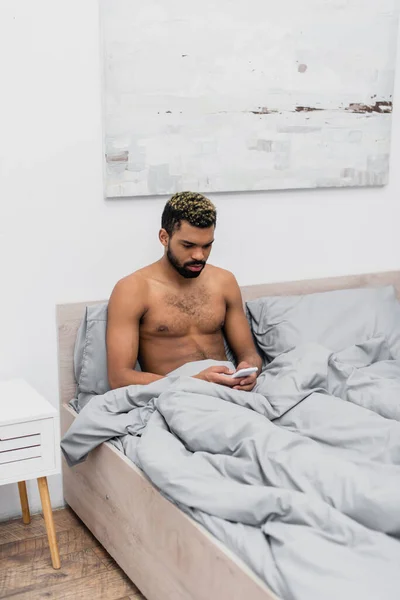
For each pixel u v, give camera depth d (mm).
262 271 2523
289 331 2305
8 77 2016
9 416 1830
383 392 1901
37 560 1994
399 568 1229
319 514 1358
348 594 1176
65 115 2105
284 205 2516
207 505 1484
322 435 1718
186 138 2273
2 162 2047
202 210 2002
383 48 2551
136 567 1808
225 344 2326
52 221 2145
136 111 2186
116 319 2074
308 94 2445
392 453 1616
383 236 2756
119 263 2268
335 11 2434
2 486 2195
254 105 2357
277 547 1344
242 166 2383
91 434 1899
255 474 1565
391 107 2621
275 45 2352
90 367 2164
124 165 2199
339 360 2115
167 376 1965
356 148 2582
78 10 2070
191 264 2047
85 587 1871
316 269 2631
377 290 2529
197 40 2229
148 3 2139
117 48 2125
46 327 2191
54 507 2311
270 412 1835
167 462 1617
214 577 1449
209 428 1696
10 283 2121
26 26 2014
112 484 1888
